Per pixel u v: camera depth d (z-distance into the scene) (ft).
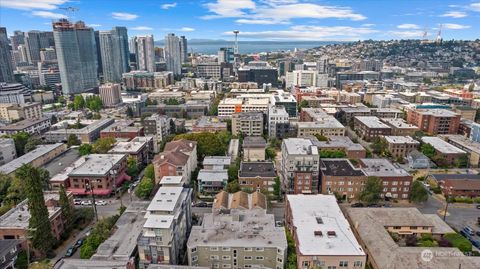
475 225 410.93
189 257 311.06
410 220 374.84
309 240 311.68
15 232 345.31
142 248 299.58
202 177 501.97
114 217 372.58
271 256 311.27
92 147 643.04
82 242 370.53
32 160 566.36
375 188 449.06
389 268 290.35
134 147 616.39
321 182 492.54
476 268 287.28
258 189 485.97
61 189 382.22
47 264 316.40
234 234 327.26
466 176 520.42
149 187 477.36
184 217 355.56
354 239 314.55
